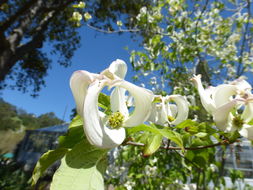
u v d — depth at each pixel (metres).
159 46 2.91
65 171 0.48
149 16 3.31
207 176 2.11
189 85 2.95
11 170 5.67
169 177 2.37
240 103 0.71
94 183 0.48
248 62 3.19
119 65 0.72
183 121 0.89
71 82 0.58
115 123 0.61
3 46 6.68
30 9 7.38
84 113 0.52
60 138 0.67
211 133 0.87
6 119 33.47
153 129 0.63
